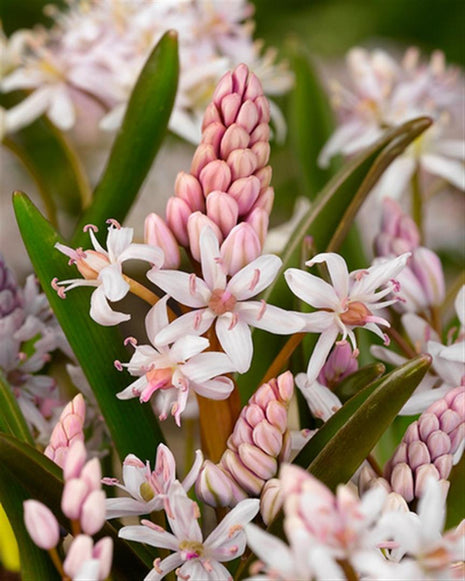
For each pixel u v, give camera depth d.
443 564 0.22
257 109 0.25
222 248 0.25
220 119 0.26
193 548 0.24
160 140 0.30
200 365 0.25
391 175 0.35
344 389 0.27
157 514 0.25
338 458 0.25
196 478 0.25
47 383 0.29
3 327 0.28
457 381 0.27
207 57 0.35
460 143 0.36
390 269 0.25
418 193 0.35
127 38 0.34
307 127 0.36
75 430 0.25
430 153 0.36
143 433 0.27
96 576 0.22
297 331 0.25
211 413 0.26
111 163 0.30
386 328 0.29
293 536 0.22
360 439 0.25
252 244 0.25
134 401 0.27
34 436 0.30
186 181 0.25
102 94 0.34
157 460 0.25
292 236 0.29
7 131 0.35
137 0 0.35
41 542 0.23
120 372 0.27
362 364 0.31
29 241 0.27
